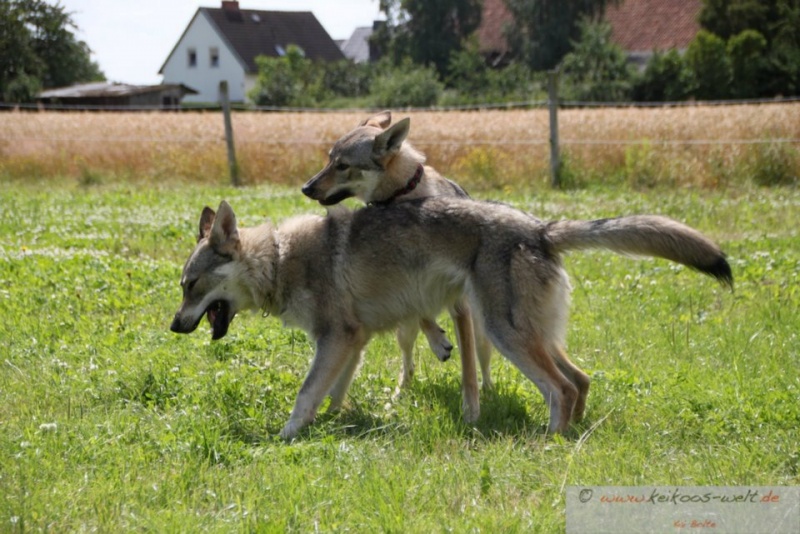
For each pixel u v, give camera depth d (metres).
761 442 7.04
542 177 24.98
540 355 7.87
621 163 25.67
